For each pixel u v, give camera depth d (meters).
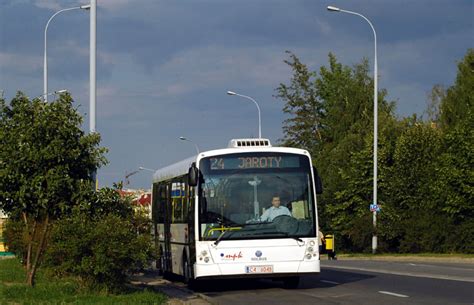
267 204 20.78
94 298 17.42
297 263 20.53
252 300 19.11
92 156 18.47
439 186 51.50
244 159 21.02
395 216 55.78
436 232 51.94
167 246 27.36
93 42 23.58
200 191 20.78
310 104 93.12
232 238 20.48
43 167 17.89
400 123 64.12
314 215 20.89
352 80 84.31
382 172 60.53
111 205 19.02
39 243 19.16
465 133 50.00
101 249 17.78
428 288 20.91
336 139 82.44
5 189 17.84
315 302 18.05
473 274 26.72
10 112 18.20
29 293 18.25
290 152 21.17
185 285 25.22
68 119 18.22
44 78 38.22
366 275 27.34
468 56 65.38
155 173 31.36
